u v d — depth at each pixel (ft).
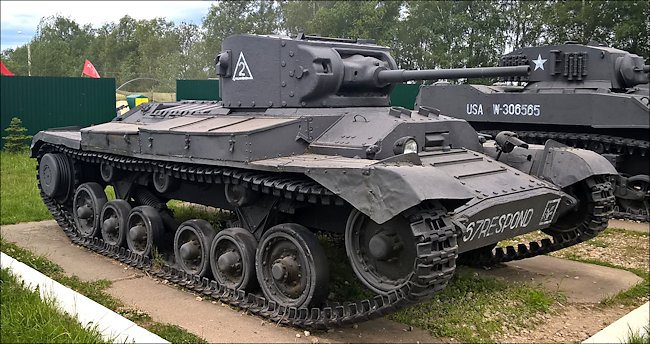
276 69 30.09
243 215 28.84
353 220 23.09
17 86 82.89
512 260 33.73
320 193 22.79
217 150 26.68
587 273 33.06
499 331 24.75
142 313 26.11
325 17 109.40
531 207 26.58
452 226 21.35
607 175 30.94
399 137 25.77
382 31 108.88
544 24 94.73
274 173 25.58
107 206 35.55
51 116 85.51
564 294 29.25
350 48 31.50
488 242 25.63
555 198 27.63
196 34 177.78
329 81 29.12
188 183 33.58
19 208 46.50
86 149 35.45
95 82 88.28
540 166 29.78
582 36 85.40
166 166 30.17
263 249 26.14
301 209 27.30
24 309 23.38
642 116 45.65
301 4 126.31
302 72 28.99
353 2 108.78
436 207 21.44
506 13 102.68
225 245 28.35
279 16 127.95
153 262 32.53
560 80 52.29
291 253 25.41
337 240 34.83
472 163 27.61
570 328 25.39
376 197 20.77
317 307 24.88
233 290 27.45
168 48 176.86
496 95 53.57
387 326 24.98
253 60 31.04
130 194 36.60
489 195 24.76
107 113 89.66
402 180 20.29
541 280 31.65
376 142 25.07
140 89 167.63
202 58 142.20
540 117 51.01
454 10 106.42
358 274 23.16
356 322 23.17
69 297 25.45
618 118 46.88
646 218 47.88
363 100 31.17
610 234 42.73
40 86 84.43
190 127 29.17
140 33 182.50
